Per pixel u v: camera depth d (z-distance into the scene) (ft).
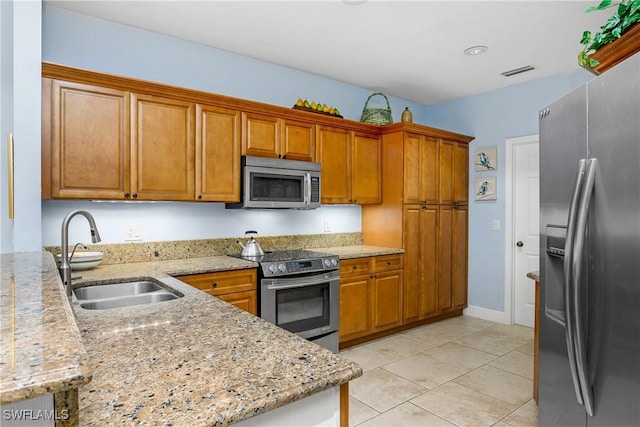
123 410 2.25
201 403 2.35
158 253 9.50
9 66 6.88
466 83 13.15
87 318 4.23
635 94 3.73
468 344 11.38
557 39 9.72
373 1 7.97
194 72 10.07
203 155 9.14
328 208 12.97
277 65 11.56
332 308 10.40
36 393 1.44
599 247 4.26
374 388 8.53
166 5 8.16
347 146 12.02
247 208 9.98
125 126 8.14
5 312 2.25
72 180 7.57
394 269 12.14
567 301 4.66
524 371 9.43
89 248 8.65
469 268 14.57
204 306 4.82
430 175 13.15
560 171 5.29
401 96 14.66
